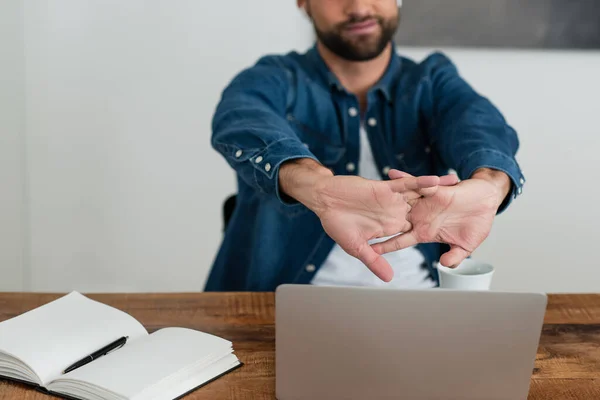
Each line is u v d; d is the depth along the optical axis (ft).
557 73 9.00
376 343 3.33
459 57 8.91
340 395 3.45
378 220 3.70
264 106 5.40
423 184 3.54
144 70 8.98
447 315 3.26
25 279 9.42
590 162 9.30
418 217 3.89
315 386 3.45
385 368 3.37
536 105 9.11
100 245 9.52
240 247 6.14
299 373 3.44
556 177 9.34
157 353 3.71
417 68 6.19
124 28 8.86
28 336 3.81
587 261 9.58
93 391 3.42
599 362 3.97
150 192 9.36
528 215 9.45
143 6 8.81
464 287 4.11
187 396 3.54
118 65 8.96
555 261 9.58
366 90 6.11
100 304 4.27
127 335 3.99
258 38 8.93
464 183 3.91
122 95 9.05
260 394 3.59
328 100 6.03
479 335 3.30
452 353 3.33
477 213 3.89
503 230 9.49
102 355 3.80
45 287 9.59
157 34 8.89
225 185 9.38
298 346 3.39
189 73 9.01
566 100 9.09
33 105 9.00
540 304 3.24
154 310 4.55
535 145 9.23
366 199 3.63
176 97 9.08
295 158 4.33
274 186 4.25
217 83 9.05
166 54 8.95
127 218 9.44
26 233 9.32
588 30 8.69
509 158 4.79
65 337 3.84
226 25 8.89
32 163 9.16
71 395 3.49
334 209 3.74
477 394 3.41
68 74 8.95
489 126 5.27
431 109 6.07
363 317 3.29
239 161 4.52
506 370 3.37
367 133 6.02
